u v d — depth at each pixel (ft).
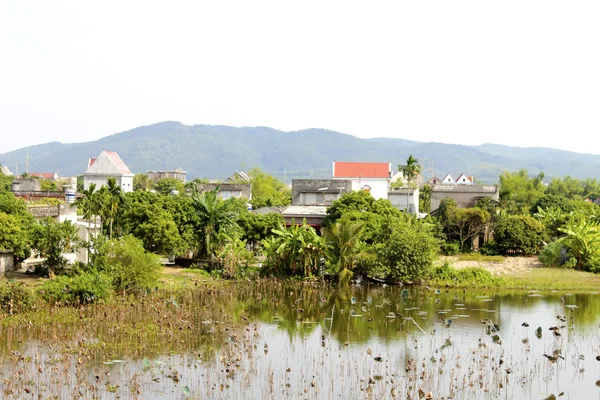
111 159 363.76
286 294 143.13
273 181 465.88
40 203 213.87
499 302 135.54
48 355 86.12
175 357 86.94
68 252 142.41
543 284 157.89
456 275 163.43
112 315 106.63
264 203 310.65
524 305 131.95
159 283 136.77
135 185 465.06
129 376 78.18
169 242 165.07
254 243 202.80
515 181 419.13
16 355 84.12
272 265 166.71
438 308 127.65
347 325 110.83
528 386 78.23
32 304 110.93
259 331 105.29
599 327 111.24
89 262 139.03
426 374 82.12
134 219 168.66
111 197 155.12
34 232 140.15
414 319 116.37
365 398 73.00
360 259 161.99
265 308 125.49
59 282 118.01
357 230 159.12
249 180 429.38
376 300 137.18
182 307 117.70
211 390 74.23
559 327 101.81
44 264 142.20
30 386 73.41
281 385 76.89
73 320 104.32
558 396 74.74
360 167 309.01
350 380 79.30
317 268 164.14
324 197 264.93
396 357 90.38
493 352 93.40
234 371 82.02
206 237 175.22
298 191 268.62
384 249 159.84
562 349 95.66
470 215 219.20
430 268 161.07
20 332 95.86
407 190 289.33
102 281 119.14
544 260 189.06
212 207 174.81
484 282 159.63
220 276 163.84
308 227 173.78
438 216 233.55
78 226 166.09
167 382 76.64
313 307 127.75
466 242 223.92
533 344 98.58
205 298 131.13
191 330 101.76
